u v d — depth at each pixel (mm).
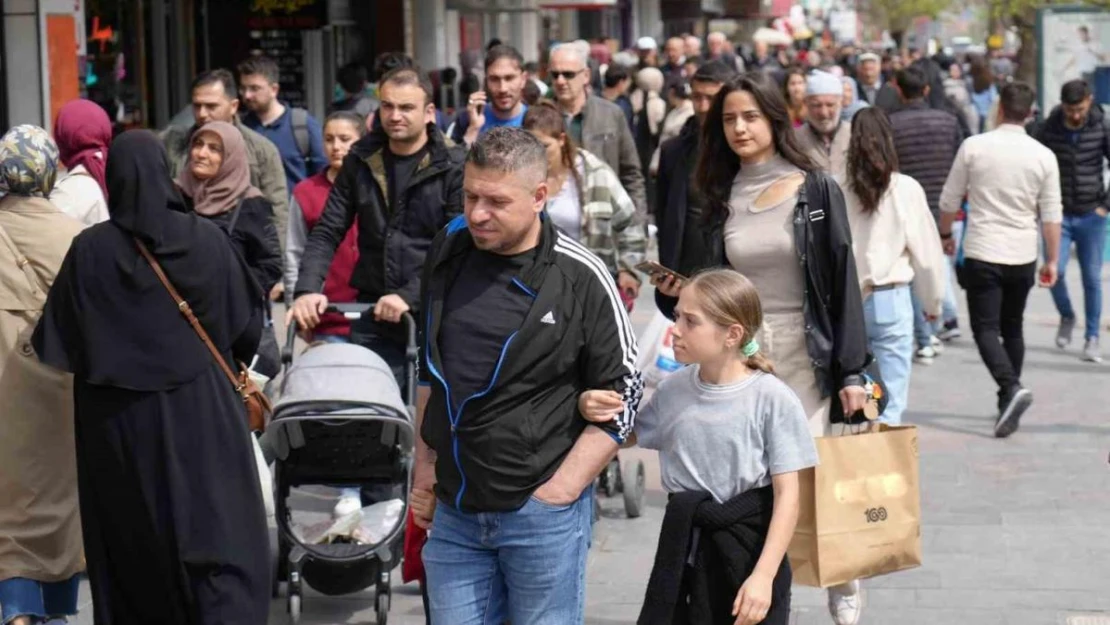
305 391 16516
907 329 21234
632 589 18297
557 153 20094
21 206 15938
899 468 14039
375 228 18016
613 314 12039
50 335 14297
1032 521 20859
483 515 11984
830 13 149625
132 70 46656
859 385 15336
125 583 14648
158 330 14148
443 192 17828
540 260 11883
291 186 28281
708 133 15812
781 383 12672
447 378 11930
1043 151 26156
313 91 52562
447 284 12078
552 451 11977
